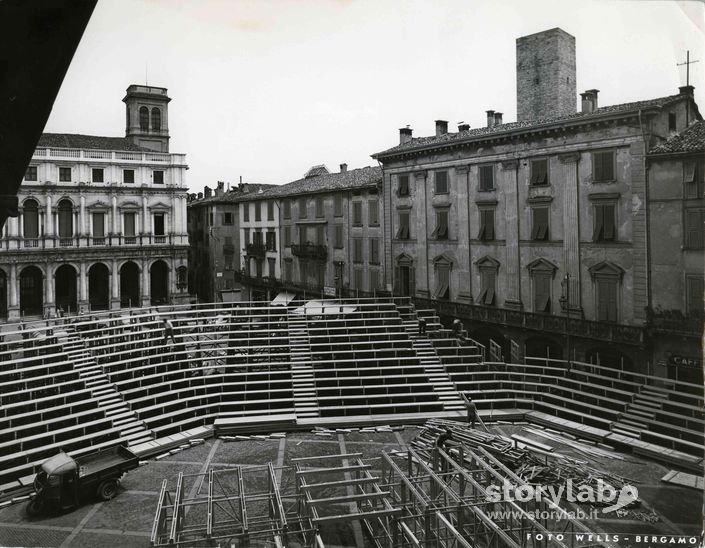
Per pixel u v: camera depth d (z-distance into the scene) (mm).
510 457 22531
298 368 32656
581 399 30125
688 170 28922
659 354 30641
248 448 26219
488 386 32688
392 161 45938
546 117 36062
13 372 26203
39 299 49250
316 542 15633
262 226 63875
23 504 20625
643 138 30438
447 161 41469
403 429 28328
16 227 47688
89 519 19578
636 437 25516
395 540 16438
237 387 31594
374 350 33562
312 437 27500
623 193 31547
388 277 47094
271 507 18125
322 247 54719
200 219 70438
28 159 6980
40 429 24188
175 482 22531
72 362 28953
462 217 40719
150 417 27781
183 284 56562
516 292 37344
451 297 41812
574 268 34031
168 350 34344
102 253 51344
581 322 33375
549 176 35188
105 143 53875
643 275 30859
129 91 55125
